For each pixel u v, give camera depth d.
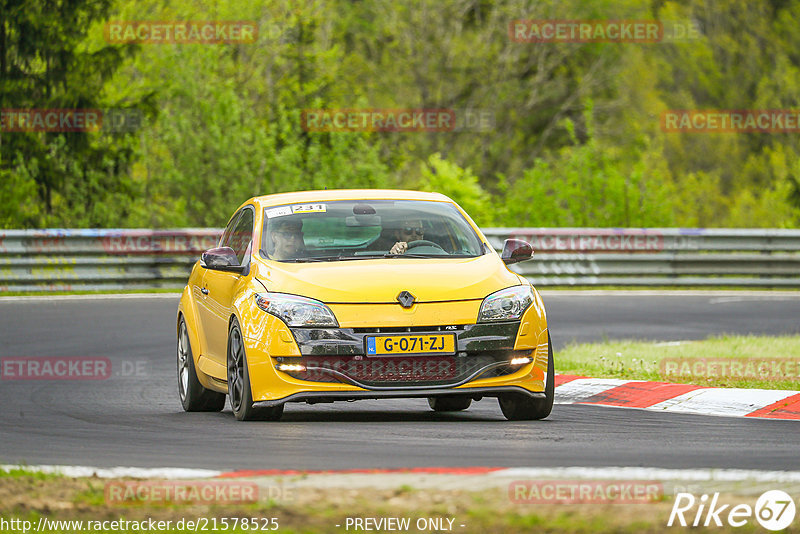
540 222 115.69
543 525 17.66
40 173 111.88
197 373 35.41
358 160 113.06
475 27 187.25
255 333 30.27
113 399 38.88
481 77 184.62
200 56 112.69
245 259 33.16
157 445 27.48
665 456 25.00
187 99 110.56
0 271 78.94
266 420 31.66
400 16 182.88
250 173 108.56
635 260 87.62
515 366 30.22
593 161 116.19
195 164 107.38
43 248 80.25
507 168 188.00
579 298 77.94
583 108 187.88
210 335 34.53
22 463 24.27
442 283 30.36
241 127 110.19
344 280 30.38
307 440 27.59
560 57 185.50
